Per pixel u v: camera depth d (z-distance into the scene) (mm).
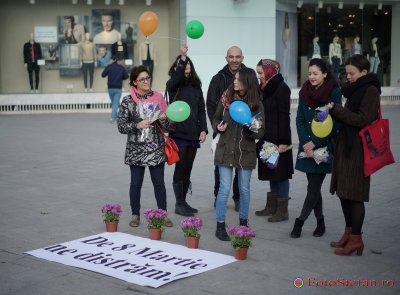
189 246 5129
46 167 9266
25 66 19031
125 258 4848
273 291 4129
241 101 5066
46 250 5055
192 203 6977
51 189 7648
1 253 4984
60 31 19031
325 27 20625
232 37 18719
